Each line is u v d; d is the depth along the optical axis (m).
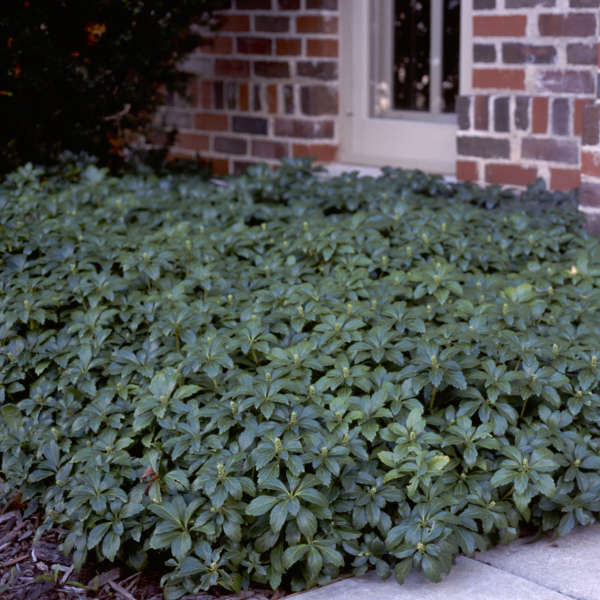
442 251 5.21
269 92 8.45
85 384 4.16
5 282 4.97
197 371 4.05
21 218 5.76
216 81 8.84
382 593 3.34
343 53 8.20
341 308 4.38
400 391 3.79
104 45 7.25
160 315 4.55
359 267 5.12
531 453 3.63
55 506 3.76
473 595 3.29
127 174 7.53
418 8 7.88
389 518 3.48
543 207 6.07
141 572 3.63
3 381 4.39
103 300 4.85
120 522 3.51
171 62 7.77
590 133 5.62
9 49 6.89
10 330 4.54
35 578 3.61
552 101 6.59
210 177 8.29
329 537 3.46
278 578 3.40
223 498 3.38
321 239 5.23
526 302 4.54
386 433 3.60
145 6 7.21
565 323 4.35
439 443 3.71
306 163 7.33
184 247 5.22
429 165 7.96
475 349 4.05
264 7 8.31
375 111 8.30
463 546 3.44
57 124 7.38
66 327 4.59
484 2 6.84
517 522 3.59
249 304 4.60
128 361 4.23
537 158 6.75
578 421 3.92
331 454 3.49
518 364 4.02
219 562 3.41
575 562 3.50
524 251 5.37
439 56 7.83
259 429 3.60
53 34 7.14
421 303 4.76
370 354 4.04
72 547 3.59
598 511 3.69
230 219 6.04
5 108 7.10
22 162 7.34
